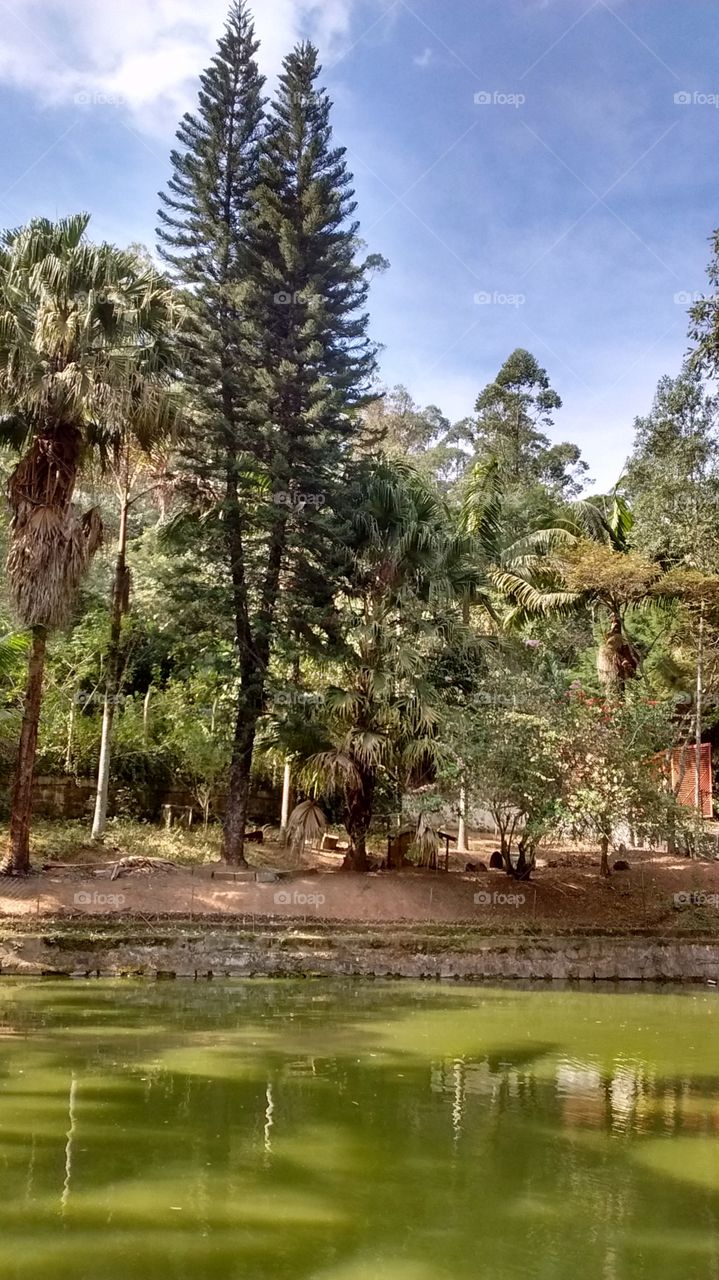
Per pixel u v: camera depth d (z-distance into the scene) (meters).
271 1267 3.33
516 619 19.95
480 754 13.87
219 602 14.90
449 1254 3.51
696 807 16.39
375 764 14.91
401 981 11.50
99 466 14.33
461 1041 7.75
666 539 18.67
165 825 16.75
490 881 14.88
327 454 15.00
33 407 12.41
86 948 11.05
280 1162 4.52
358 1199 4.07
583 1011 9.67
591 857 17.06
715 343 15.26
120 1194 4.03
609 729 14.41
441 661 16.86
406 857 15.41
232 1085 5.94
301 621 15.18
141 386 12.80
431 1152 4.76
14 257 12.51
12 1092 5.58
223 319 15.26
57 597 12.48
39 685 13.05
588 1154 4.82
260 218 15.45
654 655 24.09
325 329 15.86
